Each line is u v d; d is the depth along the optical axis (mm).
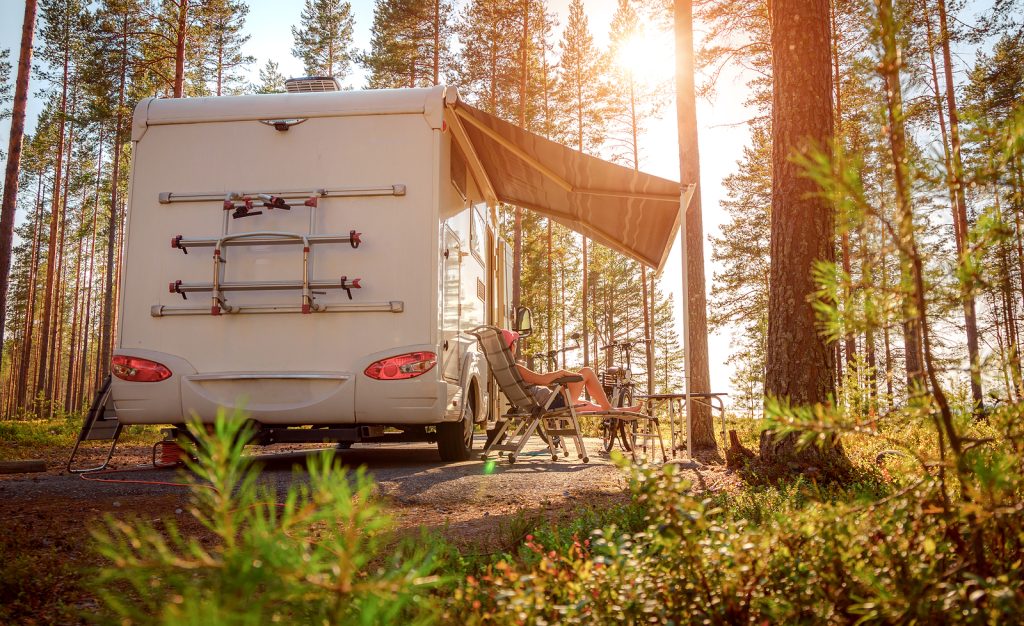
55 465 7398
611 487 5219
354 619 831
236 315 6301
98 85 25656
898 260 1177
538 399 7293
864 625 1251
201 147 6500
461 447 7203
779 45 5676
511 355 6641
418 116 6391
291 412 6160
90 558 2877
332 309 6230
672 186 6629
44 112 33219
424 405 6145
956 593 1159
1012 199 1191
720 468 5875
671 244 8125
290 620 961
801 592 1367
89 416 6473
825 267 1221
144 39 22734
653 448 7359
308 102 6473
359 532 764
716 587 1457
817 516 1491
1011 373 1260
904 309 1191
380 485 5262
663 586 1473
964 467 1236
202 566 707
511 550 2721
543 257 32125
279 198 6273
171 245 6371
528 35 26484
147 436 12398
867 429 1320
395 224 6305
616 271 48719
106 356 31594
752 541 1479
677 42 10742
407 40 28344
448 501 4828
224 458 696
